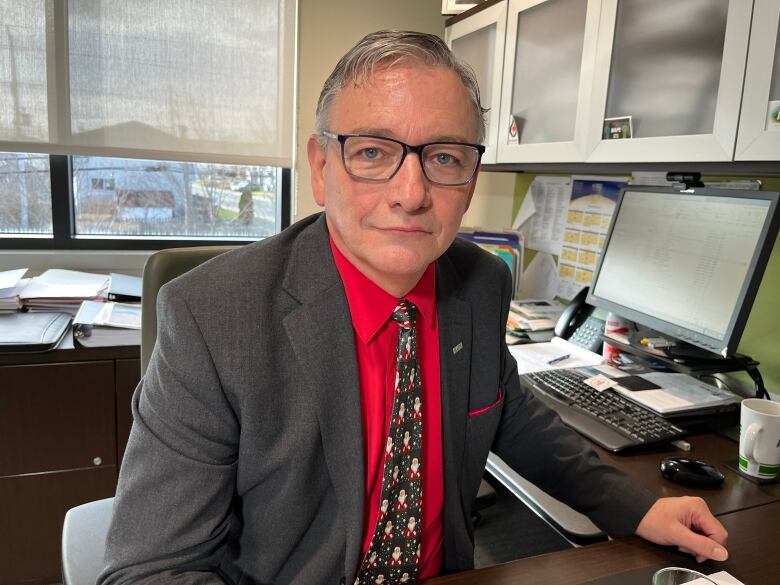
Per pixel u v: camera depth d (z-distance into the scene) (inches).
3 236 88.4
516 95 68.6
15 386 60.7
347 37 94.7
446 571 34.9
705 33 44.3
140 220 94.8
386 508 31.0
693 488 36.9
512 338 67.1
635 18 50.6
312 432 28.2
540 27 63.6
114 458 65.9
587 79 55.5
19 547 64.3
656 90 48.9
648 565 29.0
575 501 36.1
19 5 79.7
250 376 27.2
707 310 47.7
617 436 42.1
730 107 41.9
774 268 52.2
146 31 85.4
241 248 32.1
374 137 26.4
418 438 31.8
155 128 88.0
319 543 29.7
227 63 89.5
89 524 37.0
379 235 27.5
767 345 53.1
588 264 74.4
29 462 62.9
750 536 31.7
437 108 26.2
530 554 71.9
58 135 84.0
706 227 49.7
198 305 27.5
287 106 93.2
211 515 27.5
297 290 29.9
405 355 31.4
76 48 82.9
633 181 66.1
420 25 98.7
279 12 90.4
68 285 77.9
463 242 39.8
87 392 63.4
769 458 37.7
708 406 45.9
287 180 100.1
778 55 38.9
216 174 96.8
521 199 88.2
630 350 53.9
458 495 34.2
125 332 66.7
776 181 51.4
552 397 48.6
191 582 25.2
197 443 26.9
